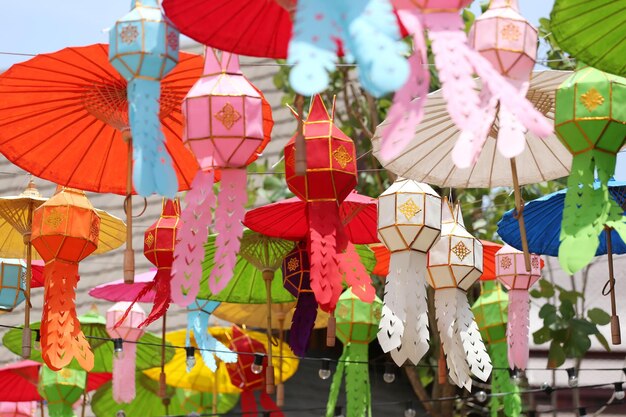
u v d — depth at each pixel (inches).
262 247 191.9
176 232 174.2
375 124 306.8
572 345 275.0
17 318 352.8
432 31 103.0
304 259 182.2
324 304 143.3
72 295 165.3
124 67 128.9
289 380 337.4
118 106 157.2
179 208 176.9
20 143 163.2
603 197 134.0
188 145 134.0
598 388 323.9
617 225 131.6
